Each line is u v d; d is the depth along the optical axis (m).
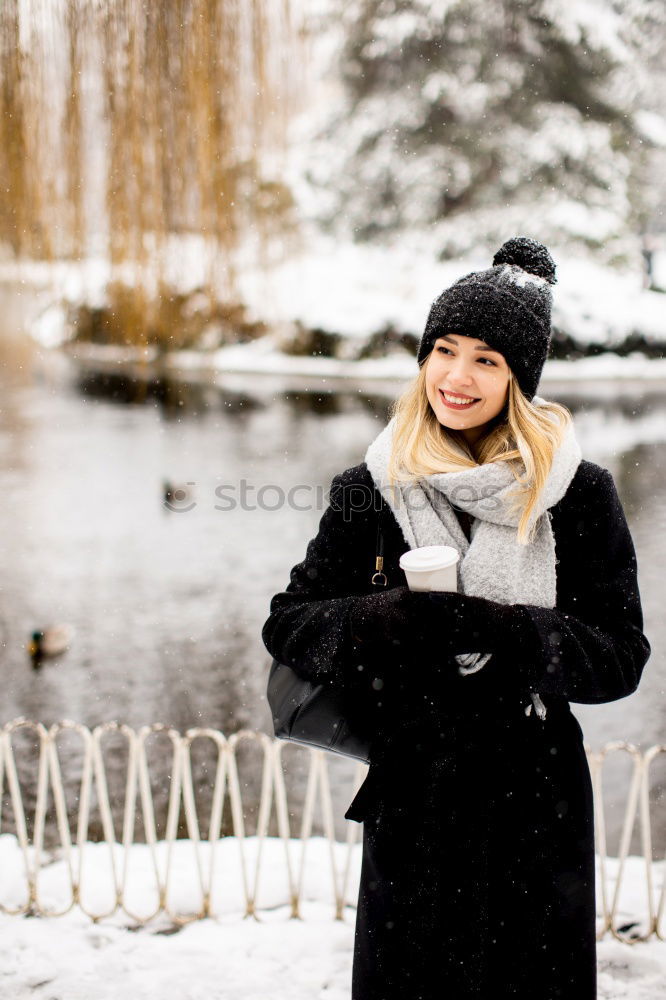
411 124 25.75
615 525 2.00
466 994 1.91
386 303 25.77
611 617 1.97
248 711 6.75
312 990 2.82
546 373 23.86
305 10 7.08
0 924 3.18
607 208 26.09
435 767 1.93
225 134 6.66
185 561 10.38
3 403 20.50
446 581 1.83
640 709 6.62
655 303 26.59
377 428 18.03
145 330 7.04
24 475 14.42
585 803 1.97
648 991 2.84
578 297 25.19
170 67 6.27
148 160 6.41
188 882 3.46
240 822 3.30
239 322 7.96
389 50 25.02
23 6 6.02
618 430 17.56
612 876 3.65
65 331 7.79
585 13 24.25
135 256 6.80
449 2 23.77
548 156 24.78
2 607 9.00
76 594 9.36
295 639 1.98
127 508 12.58
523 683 1.83
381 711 2.00
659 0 26.86
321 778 3.32
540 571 1.92
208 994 2.80
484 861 1.91
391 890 1.93
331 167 26.95
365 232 27.88
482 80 24.75
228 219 7.03
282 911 3.29
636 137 27.12
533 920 1.92
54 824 5.23
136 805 5.47
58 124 6.32
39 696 7.04
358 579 2.12
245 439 17.09
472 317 1.94
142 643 8.06
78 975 2.89
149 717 6.66
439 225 26.30
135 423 18.59
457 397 1.99
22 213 6.57
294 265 18.19
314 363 25.30
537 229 25.19
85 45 6.08
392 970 1.92
